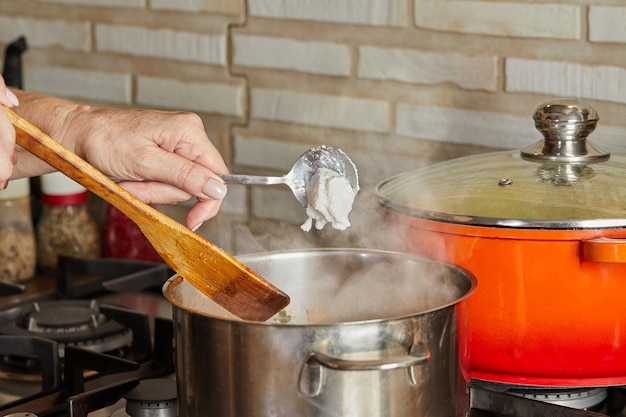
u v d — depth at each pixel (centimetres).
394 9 145
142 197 104
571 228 92
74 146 105
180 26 172
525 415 100
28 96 112
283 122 163
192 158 104
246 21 163
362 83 151
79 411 102
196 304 98
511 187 101
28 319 134
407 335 79
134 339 126
